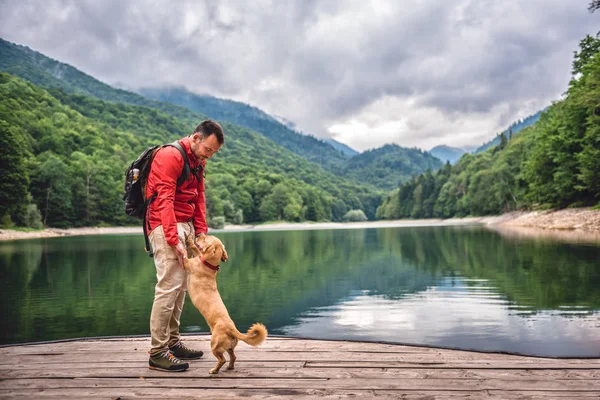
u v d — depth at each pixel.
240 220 101.38
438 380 3.12
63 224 61.59
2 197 45.25
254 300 10.38
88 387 3.07
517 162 60.47
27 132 77.56
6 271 15.96
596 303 8.66
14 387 3.08
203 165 3.78
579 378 3.15
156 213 3.45
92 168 70.19
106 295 10.98
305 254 23.12
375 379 3.15
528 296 9.63
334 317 8.44
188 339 4.45
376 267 16.50
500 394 2.85
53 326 7.84
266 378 3.20
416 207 119.06
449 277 13.12
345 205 162.12
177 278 3.48
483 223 65.56
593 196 36.84
